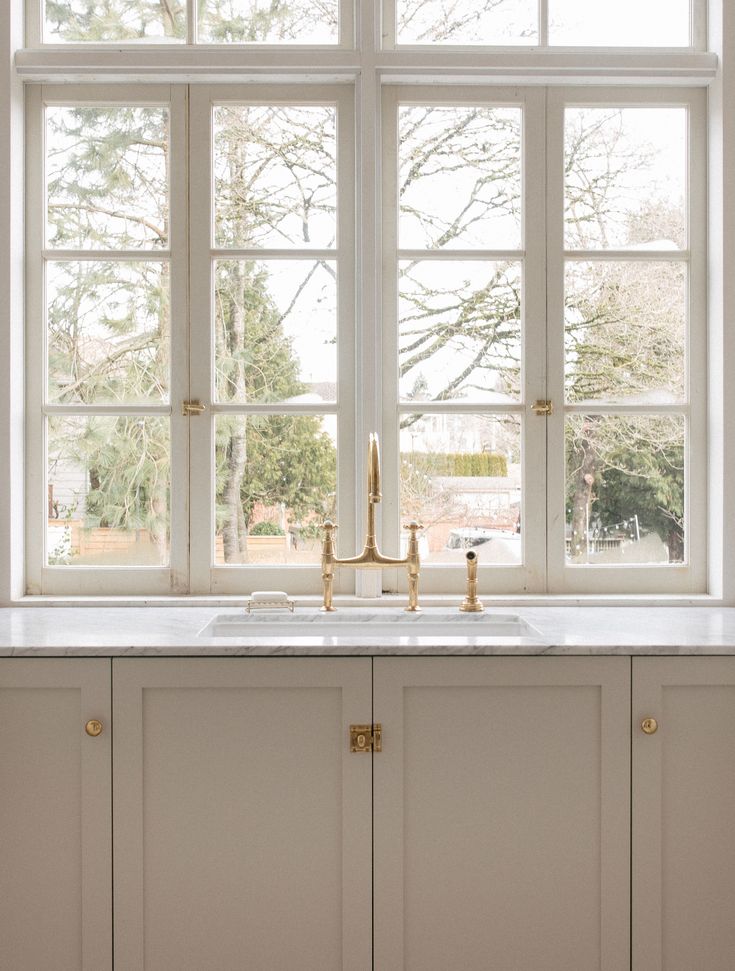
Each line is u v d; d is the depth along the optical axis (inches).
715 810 65.5
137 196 86.4
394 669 64.1
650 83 85.0
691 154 86.6
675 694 65.3
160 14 86.0
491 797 64.9
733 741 65.4
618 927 65.1
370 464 76.2
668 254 86.6
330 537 79.2
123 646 63.7
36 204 85.7
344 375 86.4
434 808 64.8
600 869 65.1
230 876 64.7
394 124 85.8
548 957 65.2
